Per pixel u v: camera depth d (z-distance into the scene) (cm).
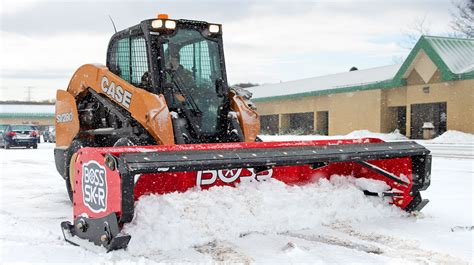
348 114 2998
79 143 682
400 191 577
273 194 504
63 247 470
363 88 2847
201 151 452
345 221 536
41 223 595
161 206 447
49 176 1123
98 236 445
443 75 2378
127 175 411
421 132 2647
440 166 1257
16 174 1164
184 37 650
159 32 635
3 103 7112
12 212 673
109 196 429
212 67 664
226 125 648
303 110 3378
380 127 2788
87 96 745
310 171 568
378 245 457
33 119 5472
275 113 3666
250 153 470
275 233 488
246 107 641
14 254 446
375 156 529
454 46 2514
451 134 2234
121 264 402
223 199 479
